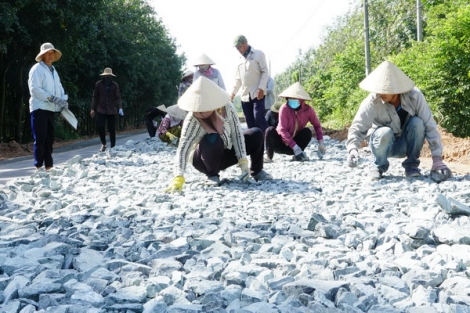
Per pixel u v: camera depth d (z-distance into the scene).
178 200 5.64
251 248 3.61
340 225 4.18
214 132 6.33
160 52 48.94
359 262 3.19
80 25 19.72
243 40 9.98
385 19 34.22
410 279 2.86
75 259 3.33
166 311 2.47
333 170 8.02
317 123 9.33
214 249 3.52
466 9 14.88
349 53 30.48
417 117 6.53
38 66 8.28
